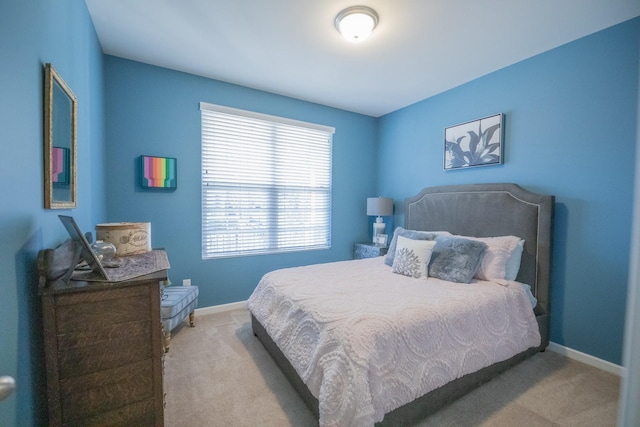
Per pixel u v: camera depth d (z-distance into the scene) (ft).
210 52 8.23
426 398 5.01
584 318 7.22
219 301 10.43
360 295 6.11
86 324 3.47
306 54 8.25
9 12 2.94
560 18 6.48
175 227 9.59
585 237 7.22
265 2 6.08
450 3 6.01
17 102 3.12
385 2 5.99
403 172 12.65
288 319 6.04
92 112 6.77
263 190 11.23
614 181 6.76
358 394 3.97
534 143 8.16
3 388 1.90
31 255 3.43
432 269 7.67
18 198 3.13
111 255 4.87
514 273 7.61
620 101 6.64
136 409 3.77
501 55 8.14
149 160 8.98
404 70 9.12
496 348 5.90
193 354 7.34
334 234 13.06
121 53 8.35
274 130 11.34
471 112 9.85
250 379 6.31
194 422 5.04
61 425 3.40
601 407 5.47
